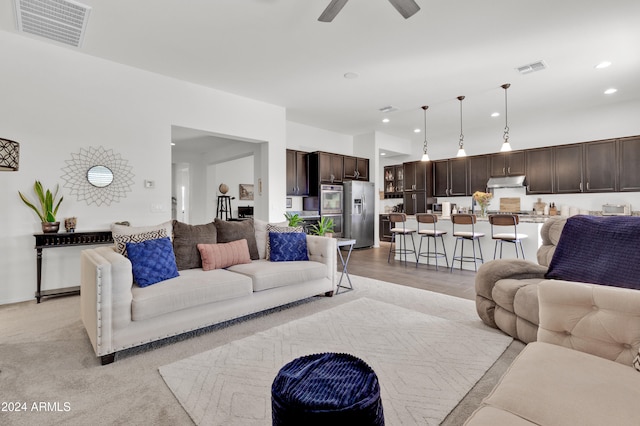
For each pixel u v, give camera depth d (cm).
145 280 240
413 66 406
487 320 264
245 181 908
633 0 274
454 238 532
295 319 286
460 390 175
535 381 109
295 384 116
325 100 536
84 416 156
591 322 139
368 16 300
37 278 331
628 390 103
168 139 432
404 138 855
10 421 151
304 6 286
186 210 1077
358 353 218
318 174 700
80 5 281
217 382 184
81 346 231
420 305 324
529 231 459
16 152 239
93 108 375
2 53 323
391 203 929
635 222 188
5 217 328
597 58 385
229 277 268
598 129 584
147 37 336
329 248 352
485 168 726
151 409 161
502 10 290
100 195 381
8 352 222
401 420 151
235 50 364
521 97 526
